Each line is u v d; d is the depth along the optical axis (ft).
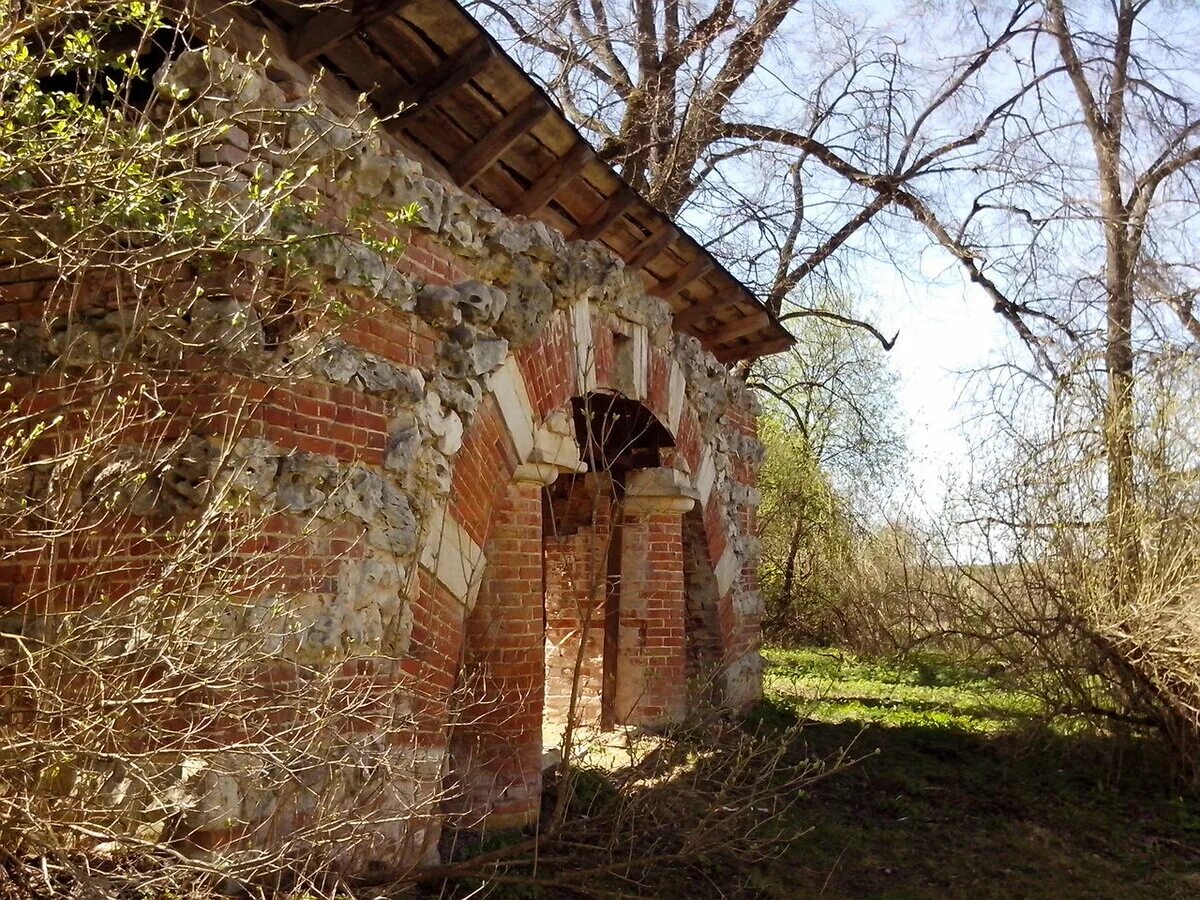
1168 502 29.58
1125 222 50.72
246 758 13.74
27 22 12.45
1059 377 32.30
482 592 21.61
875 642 59.82
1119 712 29.84
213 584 12.94
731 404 36.86
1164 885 22.44
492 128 20.42
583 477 31.83
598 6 55.16
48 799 12.16
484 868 17.74
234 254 14.07
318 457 15.40
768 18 52.75
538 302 21.48
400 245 15.25
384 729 15.49
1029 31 57.93
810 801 26.89
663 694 30.58
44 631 13.66
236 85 14.80
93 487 13.24
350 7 16.71
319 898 14.12
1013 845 24.52
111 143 13.12
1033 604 31.48
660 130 53.42
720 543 34.73
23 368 15.17
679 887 19.79
